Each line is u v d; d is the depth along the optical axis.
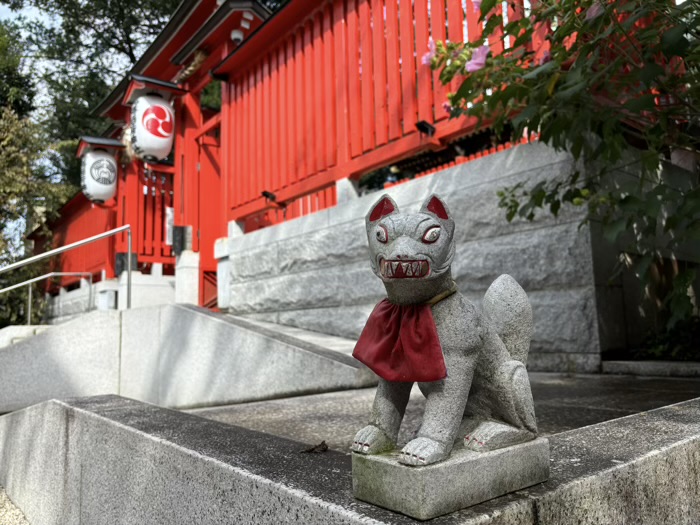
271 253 8.20
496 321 1.64
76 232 15.35
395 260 1.33
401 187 6.21
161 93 10.54
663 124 3.29
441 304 1.42
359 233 6.64
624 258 4.79
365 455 1.31
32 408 3.44
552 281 4.72
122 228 7.04
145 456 2.09
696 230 3.01
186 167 10.69
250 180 8.75
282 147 8.02
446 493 1.19
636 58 3.81
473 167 5.46
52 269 16.03
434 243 1.36
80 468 2.66
